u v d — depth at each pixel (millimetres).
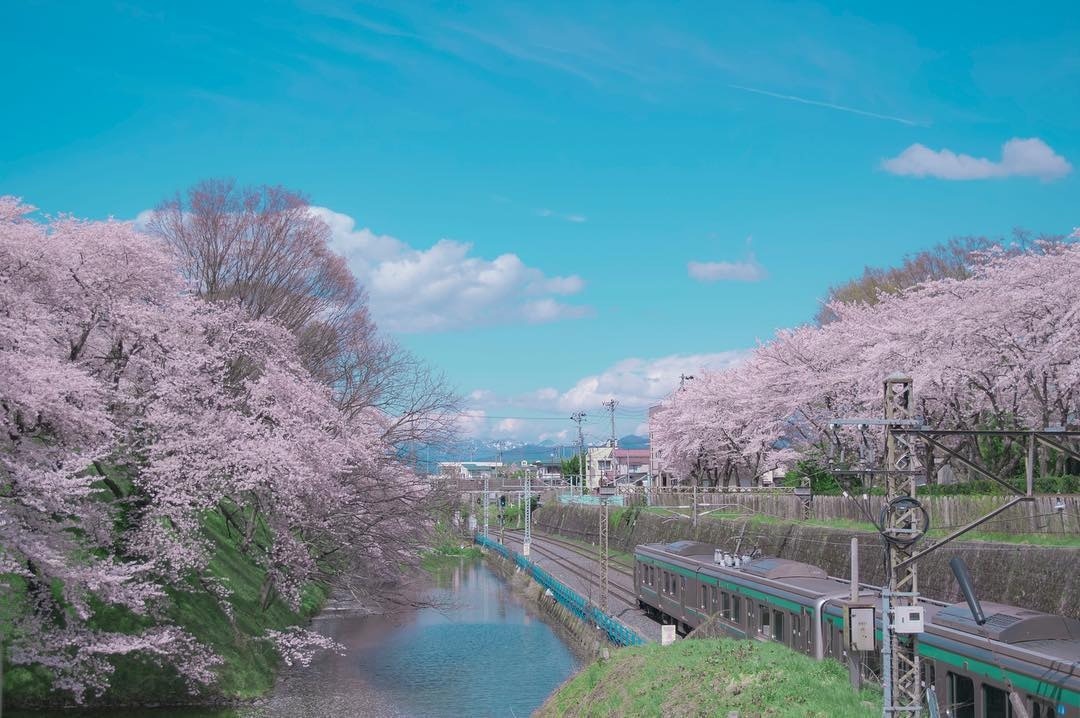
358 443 24484
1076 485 24547
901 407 13742
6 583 17359
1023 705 12156
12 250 19703
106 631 19422
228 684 21094
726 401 48188
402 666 26531
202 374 22594
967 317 25875
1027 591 20203
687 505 49656
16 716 18016
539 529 84125
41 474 16328
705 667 16438
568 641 30719
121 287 21844
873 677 15969
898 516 13586
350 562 26547
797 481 45500
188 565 20438
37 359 17656
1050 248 28203
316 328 35562
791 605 20172
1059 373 24844
